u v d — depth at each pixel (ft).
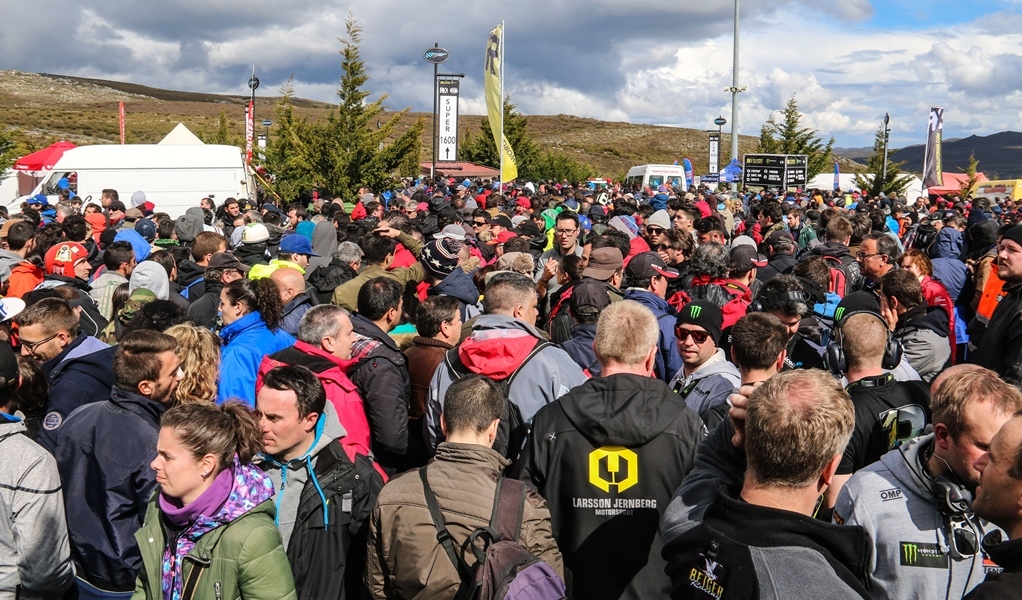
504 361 12.88
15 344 16.40
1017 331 14.07
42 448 10.78
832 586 6.69
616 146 286.05
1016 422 6.48
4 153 80.79
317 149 76.18
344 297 20.20
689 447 10.52
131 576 11.38
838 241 25.29
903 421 10.76
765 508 7.08
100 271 26.63
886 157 119.14
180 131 82.17
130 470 11.19
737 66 93.97
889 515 8.30
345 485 11.11
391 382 13.67
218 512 9.12
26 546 10.38
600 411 10.57
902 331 16.88
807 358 16.56
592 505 10.50
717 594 7.02
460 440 10.24
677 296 20.48
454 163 84.33
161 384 11.85
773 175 97.14
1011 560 6.35
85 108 326.44
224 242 26.16
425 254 19.75
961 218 44.39
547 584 8.79
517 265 21.18
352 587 11.14
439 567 9.48
